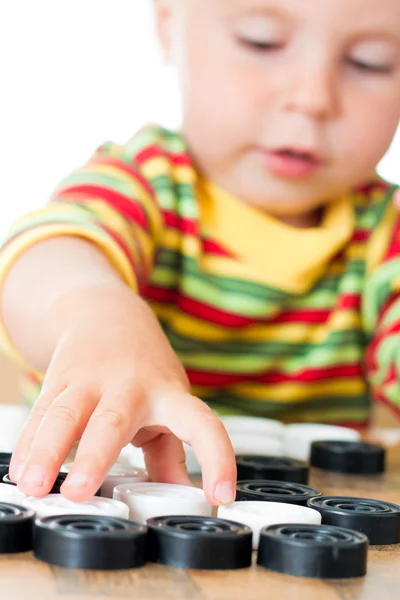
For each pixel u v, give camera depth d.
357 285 1.03
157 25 1.02
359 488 0.59
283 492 0.49
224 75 0.85
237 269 0.97
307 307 1.01
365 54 0.84
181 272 0.95
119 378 0.45
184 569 0.34
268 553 0.35
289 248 0.98
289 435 0.75
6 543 0.34
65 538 0.32
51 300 0.57
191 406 0.45
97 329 0.50
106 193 0.84
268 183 0.90
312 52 0.83
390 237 1.03
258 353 1.01
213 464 0.42
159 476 0.48
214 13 0.85
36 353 0.58
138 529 0.34
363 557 0.35
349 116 0.85
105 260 0.65
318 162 0.87
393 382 0.97
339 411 1.05
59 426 0.42
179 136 0.99
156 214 0.91
